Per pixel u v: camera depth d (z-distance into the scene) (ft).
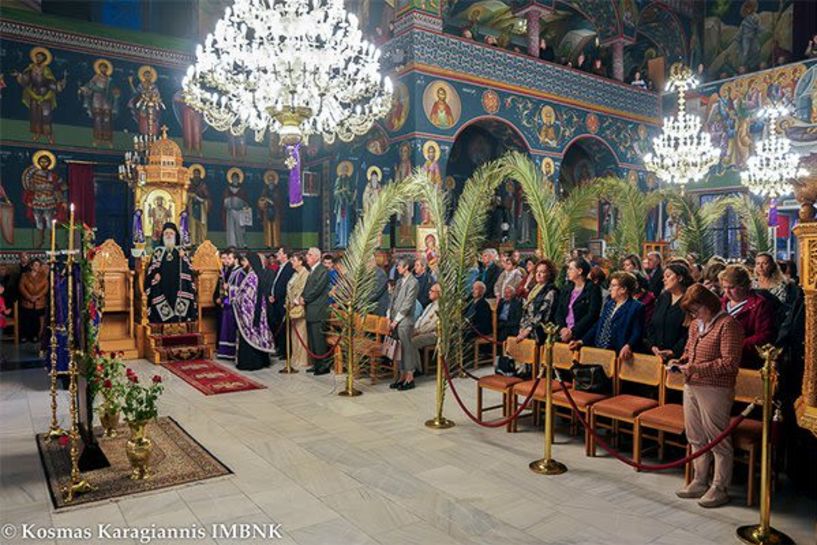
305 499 16.16
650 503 15.76
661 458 18.35
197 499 16.19
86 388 18.57
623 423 21.12
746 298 17.74
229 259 36.45
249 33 53.11
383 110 33.27
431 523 14.75
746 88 64.85
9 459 19.35
